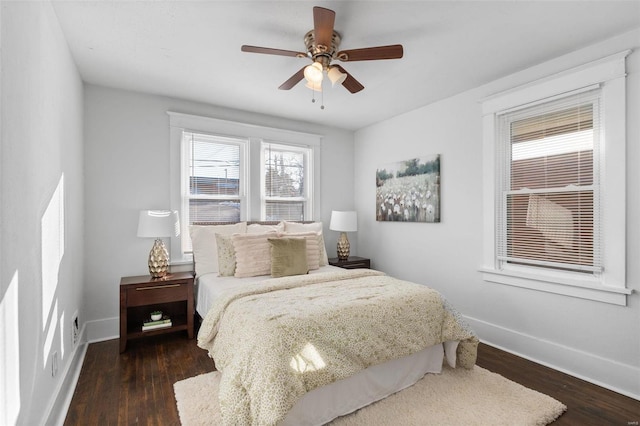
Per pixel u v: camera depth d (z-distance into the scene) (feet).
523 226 8.97
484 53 7.92
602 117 7.36
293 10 6.28
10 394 3.78
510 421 5.79
